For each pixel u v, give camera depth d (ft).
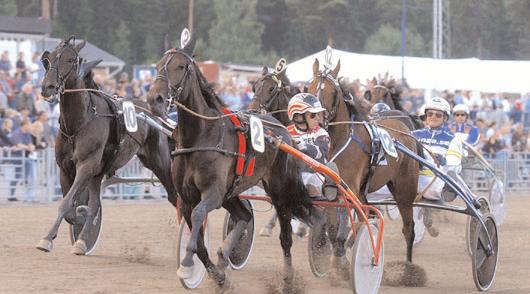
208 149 28.02
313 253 33.06
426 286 32.78
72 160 36.19
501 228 53.67
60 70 34.99
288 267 31.24
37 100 63.10
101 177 37.50
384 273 33.83
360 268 27.78
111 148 37.24
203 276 30.25
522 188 82.02
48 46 93.61
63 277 31.68
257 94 41.70
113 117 37.14
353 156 32.58
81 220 36.86
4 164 58.03
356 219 37.04
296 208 31.30
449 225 55.11
